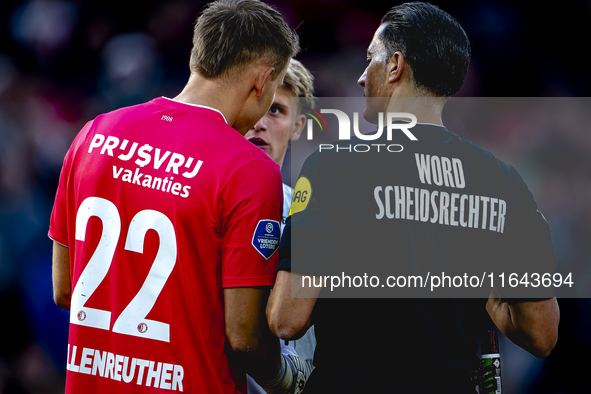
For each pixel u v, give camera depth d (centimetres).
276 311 241
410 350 242
